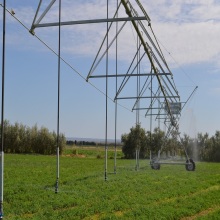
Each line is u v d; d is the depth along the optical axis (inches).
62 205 567.5
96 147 4682.6
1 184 399.2
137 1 574.2
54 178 941.2
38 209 537.0
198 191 833.5
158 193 748.0
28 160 1781.5
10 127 2738.7
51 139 2802.7
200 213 593.3
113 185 821.9
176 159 1596.9
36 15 516.7
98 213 537.0
